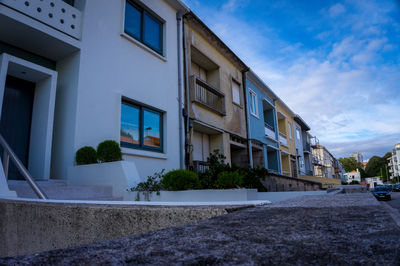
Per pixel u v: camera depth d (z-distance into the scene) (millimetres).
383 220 1283
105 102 7121
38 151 6055
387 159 102500
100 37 7270
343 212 1608
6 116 6102
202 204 2102
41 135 6098
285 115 23578
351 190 6754
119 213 2158
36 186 3365
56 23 6273
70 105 6543
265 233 1087
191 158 10055
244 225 1276
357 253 776
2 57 5473
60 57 7016
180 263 752
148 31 9156
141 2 8750
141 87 8344
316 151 52875
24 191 4457
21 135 6277
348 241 910
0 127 5992
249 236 1046
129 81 7949
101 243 1007
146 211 2047
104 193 5348
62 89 6836
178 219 1923
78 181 5969
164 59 9383
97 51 7129
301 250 832
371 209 1718
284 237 1008
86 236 2297
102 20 7402
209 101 12109
